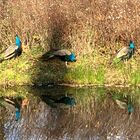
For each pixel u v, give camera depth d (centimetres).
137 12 1866
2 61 1811
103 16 1870
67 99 1625
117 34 1869
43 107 1545
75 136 1291
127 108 1527
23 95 1667
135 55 1839
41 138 1271
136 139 1273
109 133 1316
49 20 1884
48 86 1728
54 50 1827
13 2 1911
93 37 1861
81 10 1878
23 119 1430
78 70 1759
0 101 1603
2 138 1274
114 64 1788
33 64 1803
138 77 1739
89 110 1511
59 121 1406
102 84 1731
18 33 1903
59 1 1897
